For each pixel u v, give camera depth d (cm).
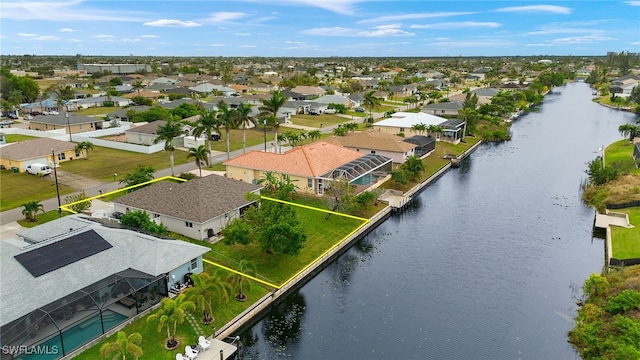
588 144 11250
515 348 3600
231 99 15562
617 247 5128
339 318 3978
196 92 18838
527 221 6309
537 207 6869
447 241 5641
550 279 4700
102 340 3284
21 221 5434
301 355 3494
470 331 3819
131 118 12562
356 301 4253
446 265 4997
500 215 6544
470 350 3572
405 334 3766
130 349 2948
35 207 5434
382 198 6856
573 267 4959
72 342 3197
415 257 5184
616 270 4472
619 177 7256
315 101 16112
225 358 3281
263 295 4072
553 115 15962
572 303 4250
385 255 5238
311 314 4038
